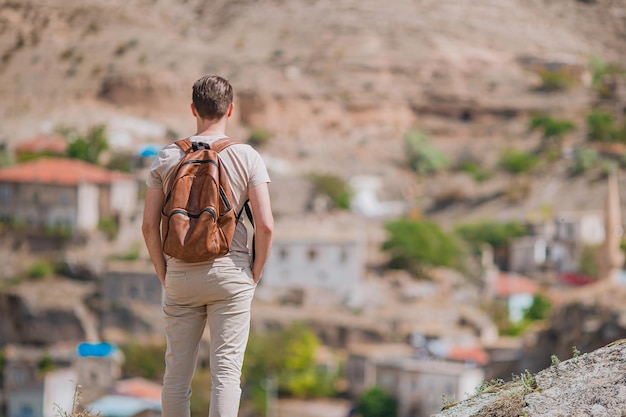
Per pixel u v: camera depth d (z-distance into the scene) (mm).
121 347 100625
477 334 107438
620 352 9305
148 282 111750
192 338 9812
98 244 123500
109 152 162250
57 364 95875
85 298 113000
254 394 93562
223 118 9984
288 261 116750
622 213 156375
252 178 9680
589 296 73562
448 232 133500
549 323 81375
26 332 110250
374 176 179375
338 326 107500
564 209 163000
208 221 9359
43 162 129125
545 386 9234
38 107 191750
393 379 88875
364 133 199125
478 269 130750
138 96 192000
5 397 90562
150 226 9734
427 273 125188
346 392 96250
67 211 123812
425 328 106750
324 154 186625
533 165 178750
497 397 9664
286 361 96812
